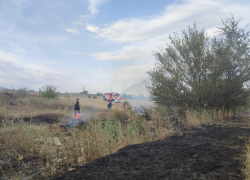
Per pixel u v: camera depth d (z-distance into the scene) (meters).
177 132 5.84
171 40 9.80
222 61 8.87
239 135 4.95
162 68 9.80
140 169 3.17
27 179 3.48
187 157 3.56
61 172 3.69
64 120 10.18
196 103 9.09
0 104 15.50
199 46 9.19
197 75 9.24
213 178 2.68
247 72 8.97
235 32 9.34
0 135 5.76
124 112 10.41
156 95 9.88
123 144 4.95
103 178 2.94
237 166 3.01
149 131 5.73
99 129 5.45
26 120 10.09
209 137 4.93
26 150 4.85
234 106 9.46
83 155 4.22
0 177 3.58
